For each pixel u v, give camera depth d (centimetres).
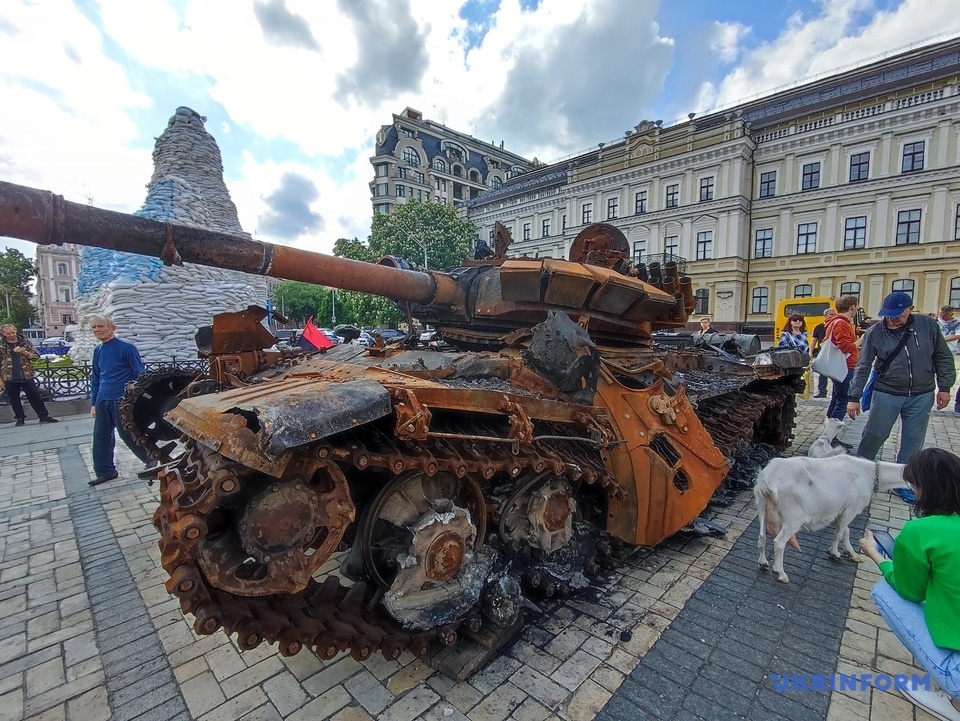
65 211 274
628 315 490
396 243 3494
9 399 1027
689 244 3419
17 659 306
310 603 260
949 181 2694
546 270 405
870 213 2928
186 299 1448
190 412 242
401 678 284
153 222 312
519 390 339
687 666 292
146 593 380
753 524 501
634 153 3616
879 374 543
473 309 480
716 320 3347
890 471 417
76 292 1688
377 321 3606
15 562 431
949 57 2808
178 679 287
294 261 379
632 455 384
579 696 269
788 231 3184
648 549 441
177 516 196
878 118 2841
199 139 1577
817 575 398
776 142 3167
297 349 536
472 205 4881
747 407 614
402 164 6316
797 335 1116
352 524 298
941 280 2762
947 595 232
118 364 630
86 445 846
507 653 303
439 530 270
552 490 342
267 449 198
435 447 277
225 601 214
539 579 337
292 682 282
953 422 970
